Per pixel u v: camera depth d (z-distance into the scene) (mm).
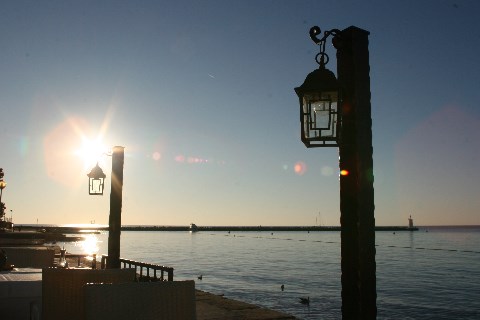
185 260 66438
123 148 10938
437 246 125625
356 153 3320
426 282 43062
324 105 3422
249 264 60406
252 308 10289
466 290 37312
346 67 3465
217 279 42219
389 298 32938
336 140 3373
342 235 3316
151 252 85500
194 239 169375
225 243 135375
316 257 75812
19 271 7078
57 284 5734
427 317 26141
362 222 3262
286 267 56094
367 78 3477
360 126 3359
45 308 5672
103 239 148250
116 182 10758
